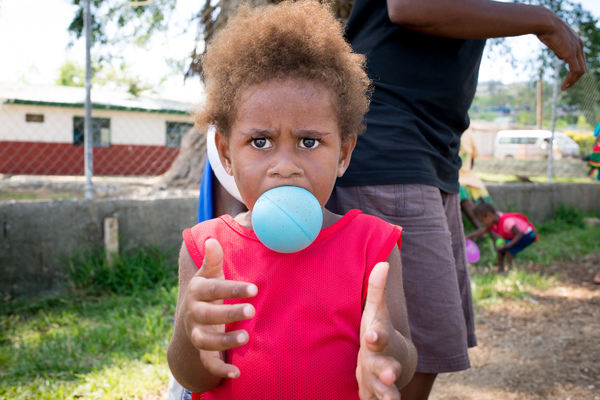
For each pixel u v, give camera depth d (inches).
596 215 380.2
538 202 348.8
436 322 70.4
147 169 767.7
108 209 194.2
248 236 48.6
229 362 46.3
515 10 68.7
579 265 241.1
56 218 182.9
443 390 116.5
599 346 140.3
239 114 45.0
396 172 70.4
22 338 140.9
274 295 45.9
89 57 190.4
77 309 166.4
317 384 44.2
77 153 745.0
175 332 45.2
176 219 210.1
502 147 1008.9
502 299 185.3
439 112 75.5
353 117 48.6
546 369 126.3
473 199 268.2
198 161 415.2
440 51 73.3
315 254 47.1
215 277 38.7
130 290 181.2
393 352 39.4
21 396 104.9
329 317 45.3
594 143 308.0
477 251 232.8
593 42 480.7
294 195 42.7
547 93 1051.9
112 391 107.7
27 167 722.8
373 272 38.5
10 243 173.9
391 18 68.5
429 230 70.9
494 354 136.9
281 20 47.3
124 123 754.8
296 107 43.3
